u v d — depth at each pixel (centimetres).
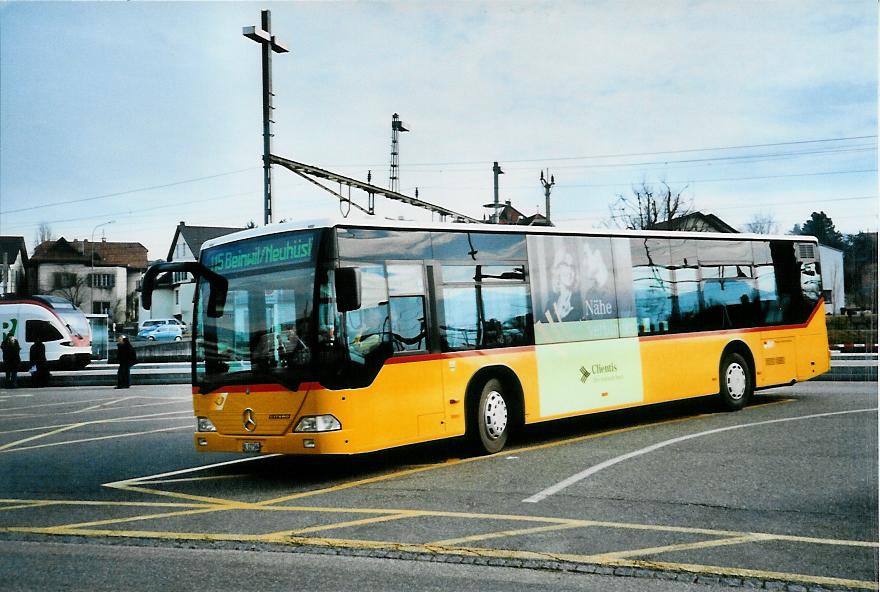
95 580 557
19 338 3369
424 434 973
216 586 536
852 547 592
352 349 905
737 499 747
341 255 919
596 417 1451
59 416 1822
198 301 996
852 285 4612
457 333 1032
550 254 1176
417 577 544
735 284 1451
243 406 930
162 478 982
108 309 9588
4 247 9488
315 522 714
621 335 1252
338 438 880
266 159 1888
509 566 564
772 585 514
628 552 590
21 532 708
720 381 1399
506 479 880
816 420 1252
